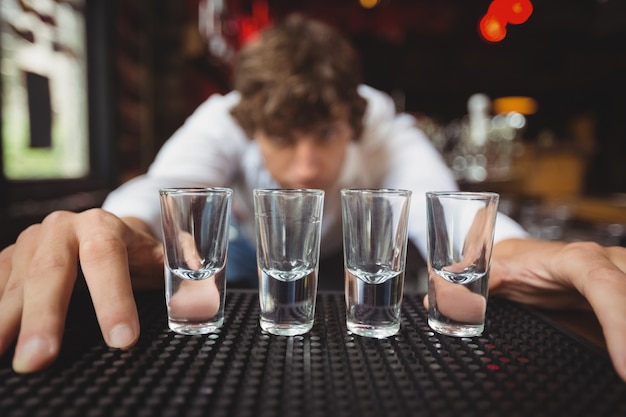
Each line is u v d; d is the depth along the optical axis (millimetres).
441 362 325
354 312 381
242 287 775
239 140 970
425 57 6117
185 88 2293
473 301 380
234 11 2998
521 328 405
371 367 315
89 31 1517
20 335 317
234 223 1032
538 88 6453
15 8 1104
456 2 4586
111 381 288
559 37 5715
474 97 6945
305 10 3832
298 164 845
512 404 269
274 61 820
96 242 392
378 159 980
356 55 940
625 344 316
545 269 473
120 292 364
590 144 5902
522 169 3705
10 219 1010
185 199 363
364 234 370
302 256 375
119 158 1664
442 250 383
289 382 292
